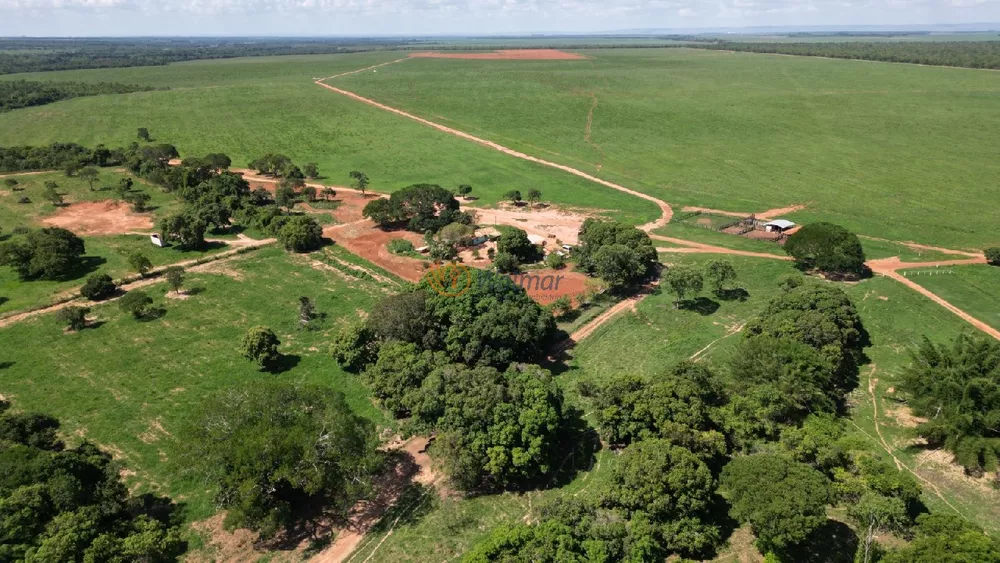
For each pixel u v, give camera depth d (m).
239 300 83.56
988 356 54.66
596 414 55.25
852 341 68.50
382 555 44.00
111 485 45.22
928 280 88.25
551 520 41.78
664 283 86.81
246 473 43.47
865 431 56.56
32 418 52.59
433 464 51.25
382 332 66.75
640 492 43.53
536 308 70.38
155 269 93.00
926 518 40.34
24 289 85.94
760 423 52.16
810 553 42.31
